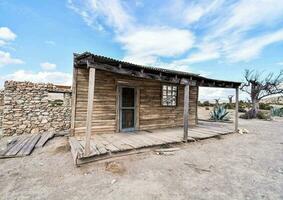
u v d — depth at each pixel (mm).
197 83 7277
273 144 6754
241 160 4848
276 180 3604
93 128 6836
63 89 9289
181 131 8086
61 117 9219
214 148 6004
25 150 5414
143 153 5191
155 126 8609
